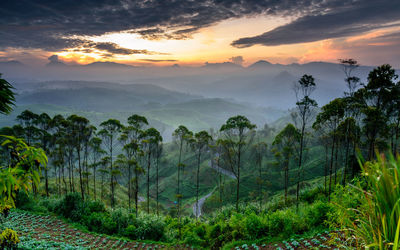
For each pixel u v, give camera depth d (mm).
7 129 35375
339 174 38156
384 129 27891
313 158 89125
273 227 18094
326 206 16969
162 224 25250
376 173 3170
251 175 92375
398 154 2932
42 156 4727
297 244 15195
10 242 6598
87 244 20312
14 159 4629
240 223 21203
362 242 3762
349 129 26516
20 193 28812
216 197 87000
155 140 38875
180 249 21297
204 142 45156
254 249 16766
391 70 24391
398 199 2707
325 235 15430
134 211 34875
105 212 28016
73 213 26531
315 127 29625
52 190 53438
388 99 26156
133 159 39969
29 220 24938
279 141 33594
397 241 2582
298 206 27250
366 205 3441
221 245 20547
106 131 39781
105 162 42844
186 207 92812
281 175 86062
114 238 22609
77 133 38031
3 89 4629
